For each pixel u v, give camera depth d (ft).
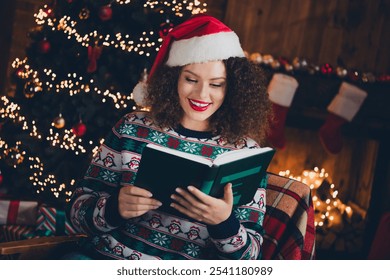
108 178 6.76
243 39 15.52
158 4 11.25
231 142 6.76
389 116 14.58
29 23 15.70
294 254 7.21
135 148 6.70
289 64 14.32
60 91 11.47
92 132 11.43
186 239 6.42
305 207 7.48
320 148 15.74
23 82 12.14
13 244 6.82
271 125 13.83
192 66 6.47
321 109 14.71
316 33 15.67
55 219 9.65
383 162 15.11
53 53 11.68
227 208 5.83
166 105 6.72
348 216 15.02
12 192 11.69
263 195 6.69
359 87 14.47
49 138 11.35
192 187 5.66
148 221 6.44
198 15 6.72
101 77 11.10
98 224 6.32
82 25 11.20
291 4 15.58
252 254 6.28
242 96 6.72
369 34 15.72
